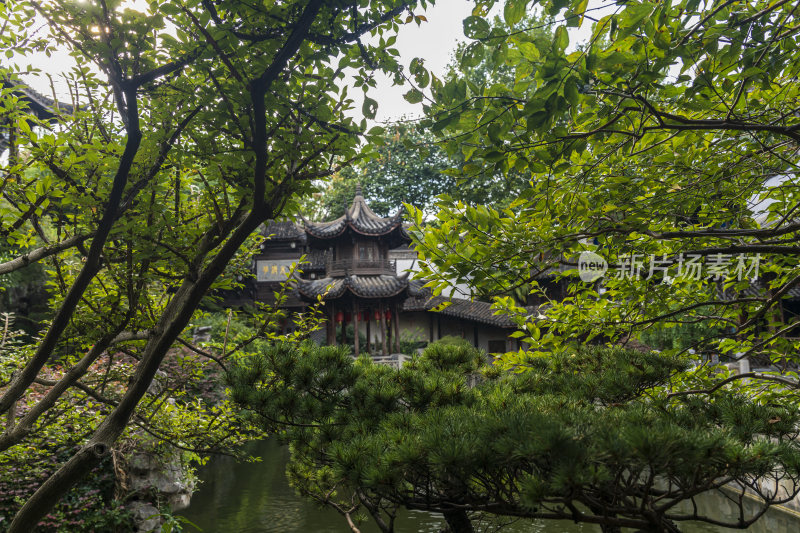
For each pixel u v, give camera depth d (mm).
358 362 4484
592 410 3068
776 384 4512
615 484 2223
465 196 21219
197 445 6324
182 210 4434
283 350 4281
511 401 3461
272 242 30594
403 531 9930
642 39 2129
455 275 3557
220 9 2607
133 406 3689
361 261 24391
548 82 2043
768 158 3770
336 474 2809
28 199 3277
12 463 6973
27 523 3379
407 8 2648
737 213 4188
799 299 11672
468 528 3646
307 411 3916
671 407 3305
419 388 3840
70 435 7211
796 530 8555
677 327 12703
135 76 2756
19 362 6000
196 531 10070
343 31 2766
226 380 4160
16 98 3174
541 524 9375
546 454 2109
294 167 3516
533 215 3531
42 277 16938
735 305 4953
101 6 2602
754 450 2230
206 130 3207
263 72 2758
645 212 3559
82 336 5074
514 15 2016
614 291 4582
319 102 3080
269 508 11578
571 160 3609
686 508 10023
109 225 3072
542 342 4594
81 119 3723
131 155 2859
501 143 2457
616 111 2592
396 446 2656
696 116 3436
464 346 4840
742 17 2348
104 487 8625
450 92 2305
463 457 2334
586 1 1884
